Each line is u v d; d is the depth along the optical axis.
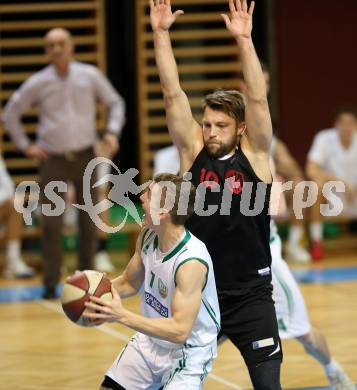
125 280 9.80
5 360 14.50
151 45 26.23
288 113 27.92
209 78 26.95
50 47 20.16
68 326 17.02
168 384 9.26
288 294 11.99
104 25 25.83
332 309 17.92
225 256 10.12
